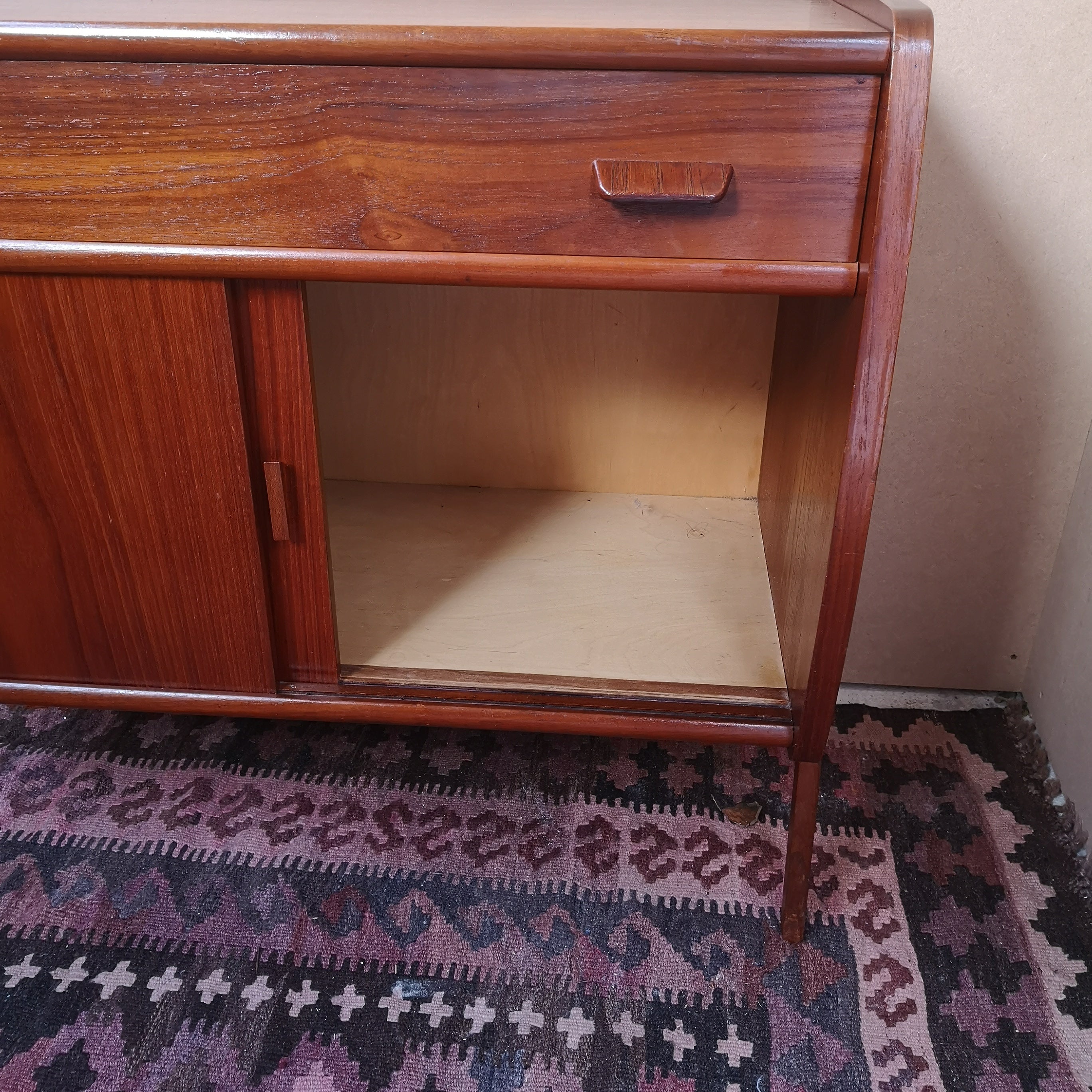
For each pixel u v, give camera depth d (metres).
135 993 0.75
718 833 0.92
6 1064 0.70
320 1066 0.71
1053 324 0.94
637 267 0.64
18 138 0.63
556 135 0.61
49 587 0.81
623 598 0.99
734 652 0.90
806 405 0.84
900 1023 0.75
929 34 0.56
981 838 0.93
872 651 1.14
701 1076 0.71
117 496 0.76
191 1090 0.69
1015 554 1.06
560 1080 0.70
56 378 0.71
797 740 0.79
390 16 0.65
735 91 0.59
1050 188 0.89
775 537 1.01
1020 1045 0.74
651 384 1.15
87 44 0.59
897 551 1.07
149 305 0.68
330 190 0.63
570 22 0.62
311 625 0.82
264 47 0.58
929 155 0.89
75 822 0.91
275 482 0.74
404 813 0.94
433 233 0.64
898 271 0.60
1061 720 1.01
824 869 0.89
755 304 1.09
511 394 1.17
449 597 0.98
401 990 0.76
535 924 0.82
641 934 0.82
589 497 1.21
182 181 0.63
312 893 0.85
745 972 0.79
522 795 0.96
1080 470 1.00
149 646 0.83
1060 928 0.84
